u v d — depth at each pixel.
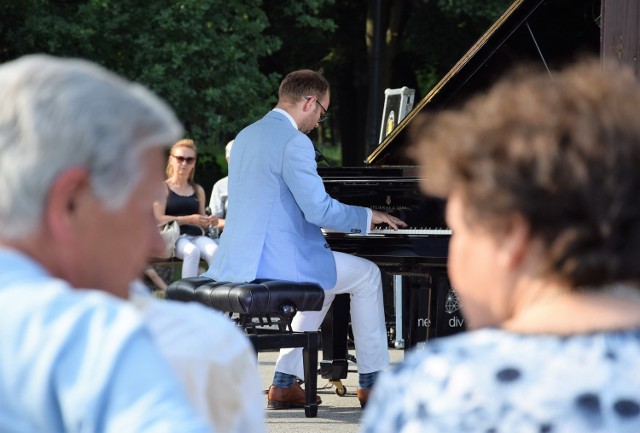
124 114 3.35
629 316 2.94
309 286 13.80
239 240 13.98
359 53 49.69
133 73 39.09
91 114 3.30
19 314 3.12
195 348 4.21
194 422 3.00
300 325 14.57
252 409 4.38
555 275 2.97
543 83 3.06
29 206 3.31
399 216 15.01
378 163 16.84
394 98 21.00
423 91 56.81
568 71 3.13
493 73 16.00
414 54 52.25
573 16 15.59
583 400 2.80
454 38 48.28
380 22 34.84
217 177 45.34
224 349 4.30
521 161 2.91
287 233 13.88
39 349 3.06
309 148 13.88
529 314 3.01
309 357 14.08
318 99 14.31
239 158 14.25
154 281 24.95
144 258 3.54
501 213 2.95
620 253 2.90
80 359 3.04
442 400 2.90
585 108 2.92
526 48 15.91
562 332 2.93
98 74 3.41
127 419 2.97
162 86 38.38
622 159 2.86
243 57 40.88
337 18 49.31
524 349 2.91
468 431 2.84
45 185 3.30
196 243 23.56
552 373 2.85
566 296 2.99
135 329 3.08
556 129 2.91
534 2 15.24
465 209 3.04
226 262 14.09
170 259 24.14
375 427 3.03
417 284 15.42
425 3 47.59
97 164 3.31
